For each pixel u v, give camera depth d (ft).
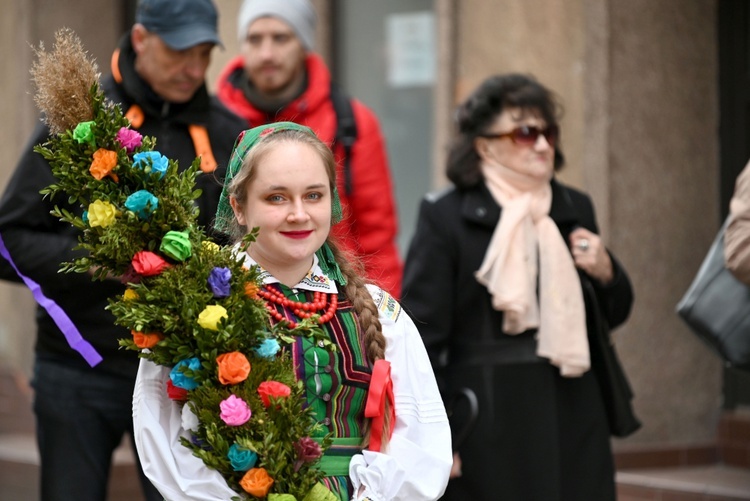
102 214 12.79
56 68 13.17
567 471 19.35
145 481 19.36
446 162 20.34
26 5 35.42
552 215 20.11
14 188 18.24
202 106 19.45
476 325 19.56
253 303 12.71
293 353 13.16
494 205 19.76
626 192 27.81
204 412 12.46
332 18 34.24
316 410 13.15
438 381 19.53
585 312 19.95
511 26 29.68
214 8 19.48
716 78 28.55
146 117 19.27
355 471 12.99
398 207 33.58
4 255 16.44
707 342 19.65
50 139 13.60
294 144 13.20
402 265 24.67
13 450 32.78
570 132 28.50
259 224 13.15
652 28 28.04
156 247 12.93
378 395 13.17
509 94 19.90
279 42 23.97
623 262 27.73
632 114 27.86
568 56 28.53
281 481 12.47
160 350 12.60
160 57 18.81
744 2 28.12
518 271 19.25
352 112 24.25
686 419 28.27
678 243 28.25
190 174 13.15
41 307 18.95
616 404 20.04
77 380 18.89
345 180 23.82
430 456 13.24
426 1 32.78
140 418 12.91
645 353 27.91
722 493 25.16
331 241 14.19
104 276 13.00
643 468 27.63
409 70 33.19
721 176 28.48
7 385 35.70
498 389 19.27
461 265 19.58
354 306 13.76
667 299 28.14
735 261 18.90
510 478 19.12
